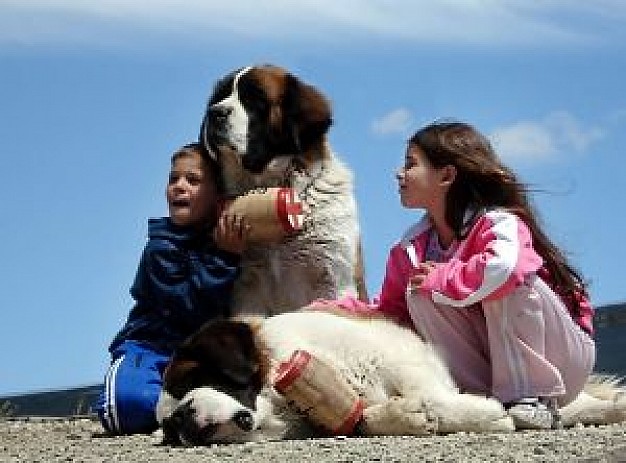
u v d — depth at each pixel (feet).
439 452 16.52
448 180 19.17
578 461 15.72
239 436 17.95
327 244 21.36
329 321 18.63
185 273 20.88
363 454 16.65
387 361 18.35
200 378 18.19
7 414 26.73
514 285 18.35
